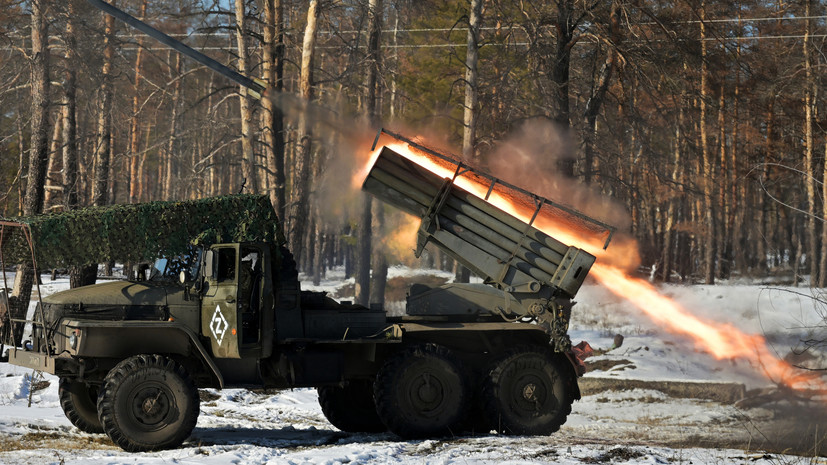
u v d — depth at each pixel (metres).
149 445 21.77
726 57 53.59
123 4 63.44
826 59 37.94
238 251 23.48
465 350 26.50
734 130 88.88
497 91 51.03
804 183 90.81
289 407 33.75
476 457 19.80
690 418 31.23
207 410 32.38
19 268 44.09
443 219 26.03
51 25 50.59
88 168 78.88
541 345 26.48
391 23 75.25
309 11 54.84
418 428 24.28
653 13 50.47
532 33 50.72
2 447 21.34
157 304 23.50
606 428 29.23
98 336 22.55
